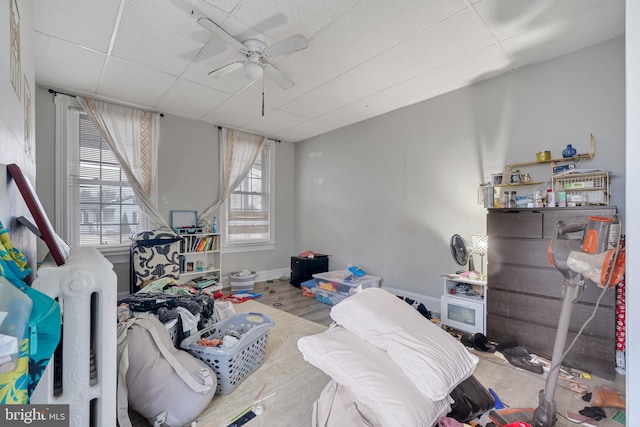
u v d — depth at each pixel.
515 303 2.41
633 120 0.46
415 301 3.36
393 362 1.38
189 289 2.85
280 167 5.29
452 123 3.26
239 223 4.73
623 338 2.01
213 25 1.90
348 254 4.50
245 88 3.15
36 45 2.33
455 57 2.57
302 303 3.75
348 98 3.45
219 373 1.74
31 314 0.56
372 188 4.14
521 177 2.65
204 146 4.26
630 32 0.46
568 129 2.49
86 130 3.33
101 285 1.08
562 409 1.67
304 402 1.70
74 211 3.25
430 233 3.47
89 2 1.87
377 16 2.04
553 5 1.94
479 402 1.56
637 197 0.45
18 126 1.04
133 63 2.62
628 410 0.47
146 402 1.43
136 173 3.59
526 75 2.72
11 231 0.81
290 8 1.96
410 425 1.11
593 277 1.31
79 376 1.05
